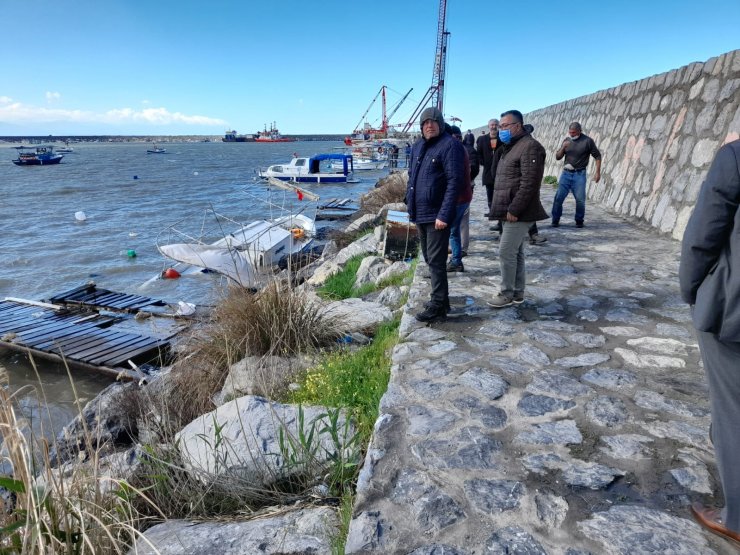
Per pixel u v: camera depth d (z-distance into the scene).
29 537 2.29
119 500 2.86
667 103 9.94
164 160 101.75
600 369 3.75
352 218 23.00
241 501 3.06
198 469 3.23
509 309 5.12
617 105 12.90
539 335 4.43
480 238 8.66
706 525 2.21
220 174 61.34
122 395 5.52
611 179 12.00
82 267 18.53
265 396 4.46
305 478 3.18
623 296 5.42
